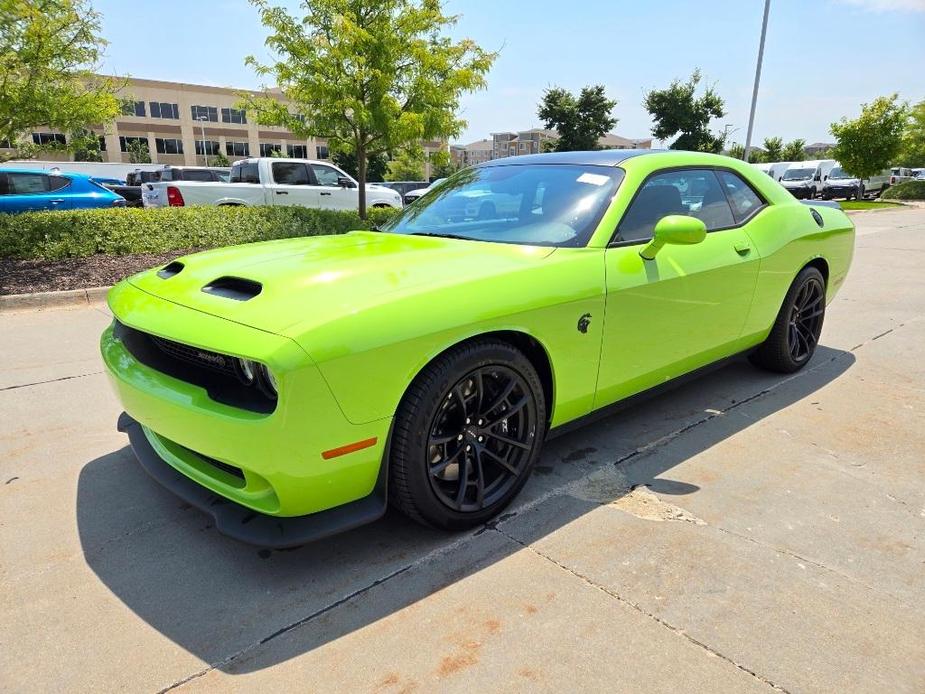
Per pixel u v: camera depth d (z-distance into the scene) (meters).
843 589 2.14
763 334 3.93
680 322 3.11
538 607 2.05
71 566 2.26
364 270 2.33
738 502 2.71
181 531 2.49
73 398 3.87
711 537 2.45
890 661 1.83
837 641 1.91
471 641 1.91
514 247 2.72
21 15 7.57
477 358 2.26
